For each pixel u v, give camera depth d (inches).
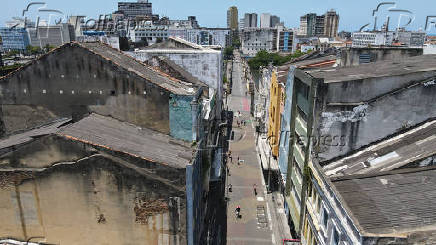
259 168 1647.4
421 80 729.6
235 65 6156.5
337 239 602.5
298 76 910.4
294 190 987.3
